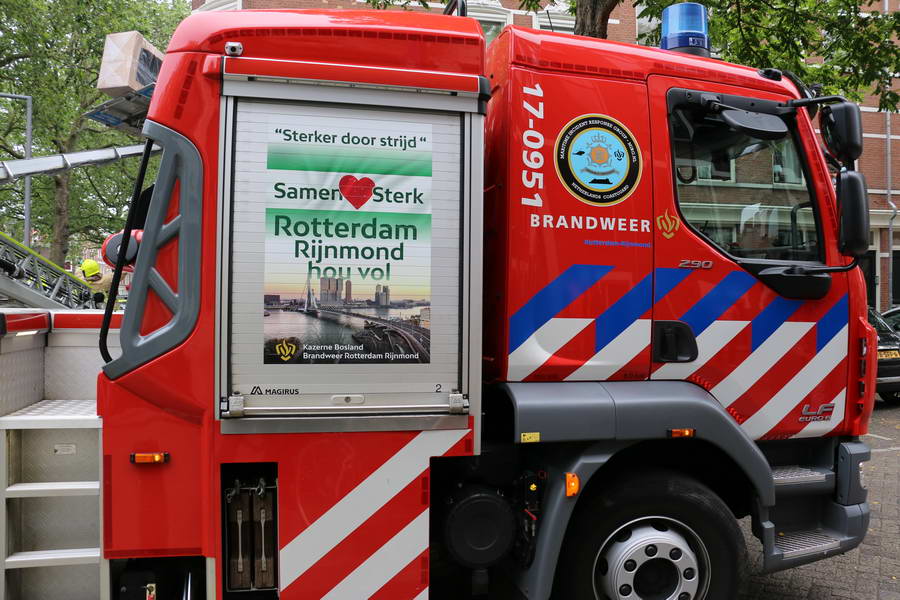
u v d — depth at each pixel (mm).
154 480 2336
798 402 3066
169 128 2318
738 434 2818
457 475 2824
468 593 3607
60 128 23016
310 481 2404
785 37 8727
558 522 2656
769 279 2980
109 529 2312
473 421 2508
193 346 2324
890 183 20188
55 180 23422
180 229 2322
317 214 2393
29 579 2379
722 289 2930
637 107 2855
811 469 3203
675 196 2883
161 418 2336
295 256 2373
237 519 2457
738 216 3004
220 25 2365
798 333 3057
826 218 3146
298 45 2395
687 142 2943
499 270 2742
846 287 3156
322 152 2400
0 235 10523
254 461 2359
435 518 2832
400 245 2455
